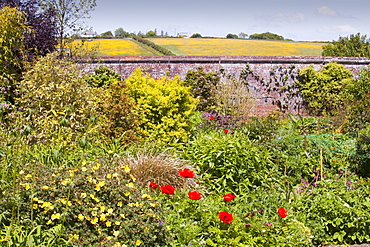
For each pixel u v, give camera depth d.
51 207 2.81
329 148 6.23
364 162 5.73
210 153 5.17
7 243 2.59
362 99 8.18
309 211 4.38
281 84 12.81
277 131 7.45
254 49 32.38
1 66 8.24
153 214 3.16
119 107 5.89
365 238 4.19
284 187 5.03
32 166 3.49
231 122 9.11
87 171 3.22
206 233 3.57
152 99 6.46
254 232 3.65
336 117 9.03
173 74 12.73
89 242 2.80
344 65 12.92
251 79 12.82
